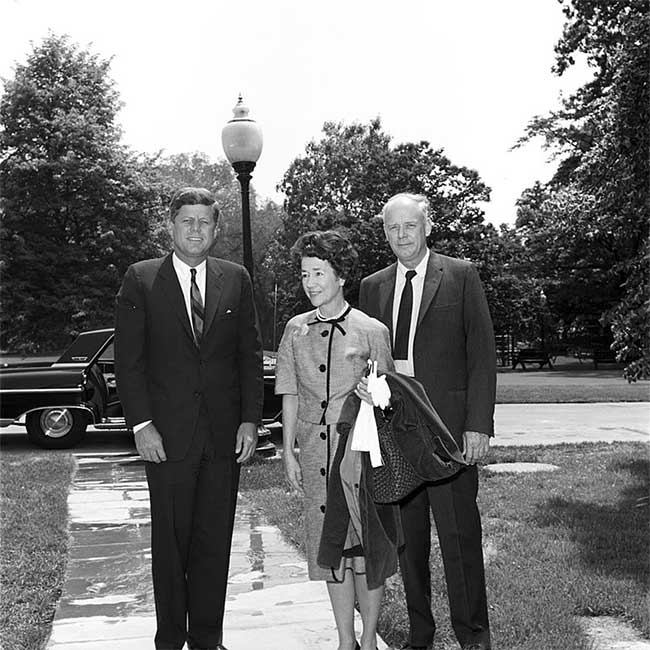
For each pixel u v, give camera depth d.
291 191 48.34
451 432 4.00
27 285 33.53
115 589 5.20
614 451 10.77
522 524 6.61
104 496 8.22
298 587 5.16
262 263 71.19
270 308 65.06
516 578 5.04
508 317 41.78
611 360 38.00
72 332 33.25
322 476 3.87
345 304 4.02
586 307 40.50
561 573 5.15
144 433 4.00
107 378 12.04
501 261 42.25
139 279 4.10
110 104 37.53
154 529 4.07
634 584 4.88
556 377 30.14
